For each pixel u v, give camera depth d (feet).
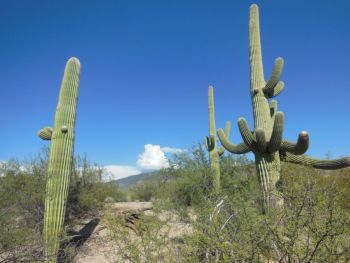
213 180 31.40
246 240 13.78
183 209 21.80
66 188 26.09
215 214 16.22
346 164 25.64
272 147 26.23
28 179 28.43
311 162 26.91
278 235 13.43
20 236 20.81
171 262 14.99
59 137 26.32
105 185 56.34
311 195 13.24
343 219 12.76
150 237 15.67
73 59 28.02
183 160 34.19
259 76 30.42
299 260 12.78
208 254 14.46
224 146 33.35
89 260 25.36
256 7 31.76
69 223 37.60
